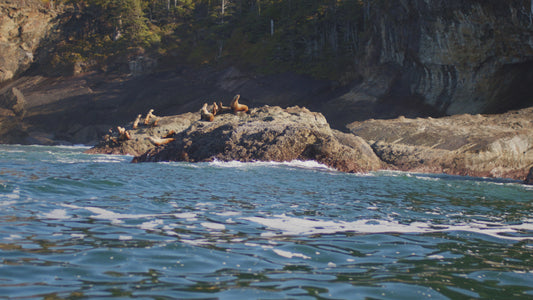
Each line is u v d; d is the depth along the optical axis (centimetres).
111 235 482
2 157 1822
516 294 338
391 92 4097
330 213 694
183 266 382
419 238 537
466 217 717
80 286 324
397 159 1981
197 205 715
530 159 1786
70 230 496
